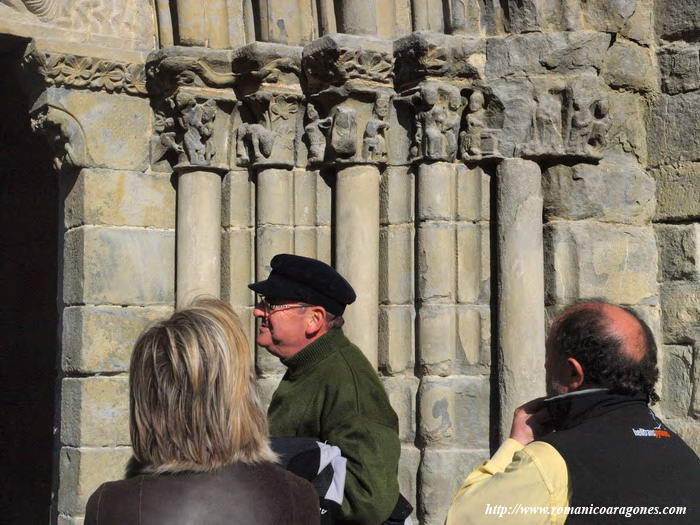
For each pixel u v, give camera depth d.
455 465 5.92
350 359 3.88
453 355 6.05
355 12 6.14
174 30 6.31
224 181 6.35
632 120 6.41
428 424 5.91
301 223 6.27
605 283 6.10
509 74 6.05
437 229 6.02
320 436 3.76
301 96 6.25
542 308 6.03
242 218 6.32
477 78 6.11
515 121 6.03
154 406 2.26
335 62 5.99
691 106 6.29
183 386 2.25
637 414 2.60
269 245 6.18
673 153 6.36
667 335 6.30
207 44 6.24
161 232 6.29
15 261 9.14
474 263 6.11
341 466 3.52
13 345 9.14
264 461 2.35
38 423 9.25
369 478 3.54
